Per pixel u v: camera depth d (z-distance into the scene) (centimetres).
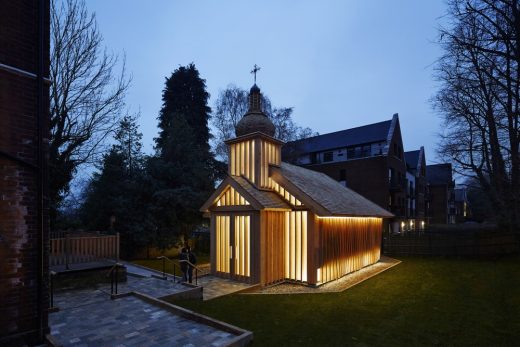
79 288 1090
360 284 1352
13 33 623
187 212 2152
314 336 757
